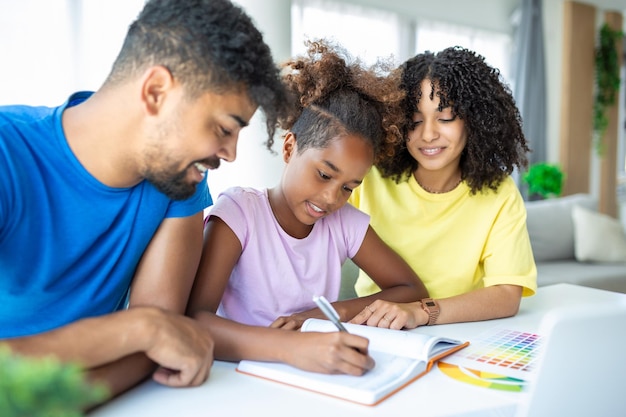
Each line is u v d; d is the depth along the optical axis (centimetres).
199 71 69
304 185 108
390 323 104
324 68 111
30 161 75
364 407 69
